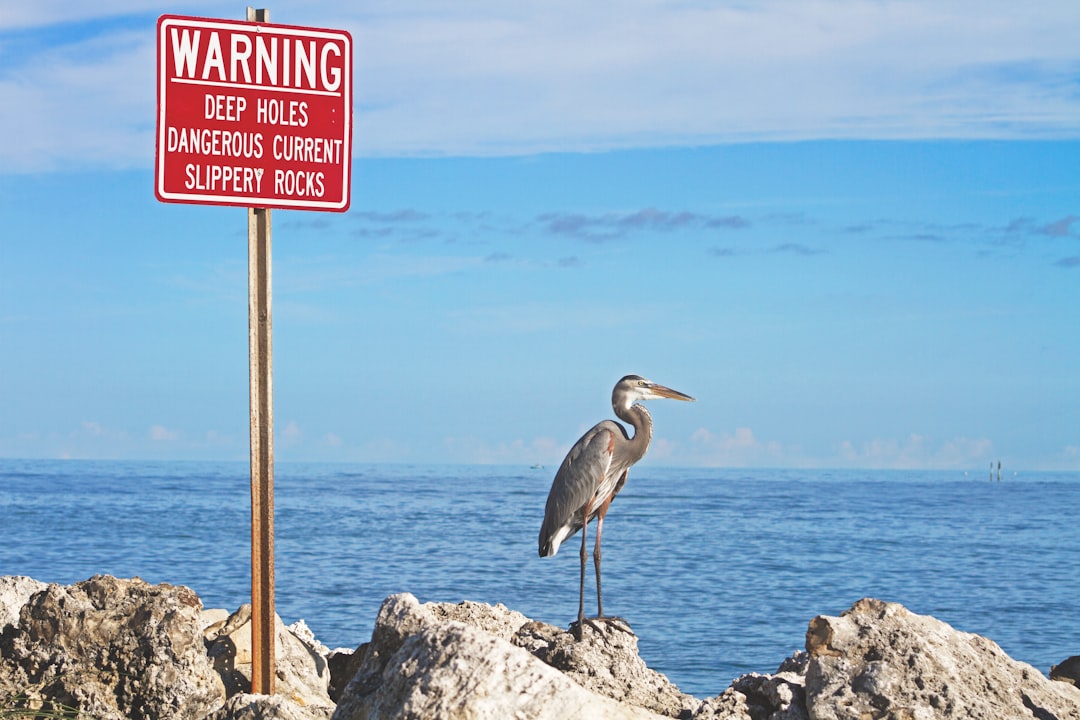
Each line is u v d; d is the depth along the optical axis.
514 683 7.87
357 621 34.62
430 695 7.79
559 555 62.97
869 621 9.53
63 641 10.59
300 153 11.25
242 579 46.19
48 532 74.75
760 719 9.62
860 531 93.75
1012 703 9.01
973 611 43.91
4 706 9.98
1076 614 43.00
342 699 9.02
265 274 11.05
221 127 11.02
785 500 162.75
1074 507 151.12
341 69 11.38
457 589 44.72
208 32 10.98
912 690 8.88
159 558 56.28
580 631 11.05
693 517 111.25
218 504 117.25
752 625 36.81
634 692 10.20
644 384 12.64
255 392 10.89
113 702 10.30
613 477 12.32
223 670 11.20
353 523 93.88
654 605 41.56
